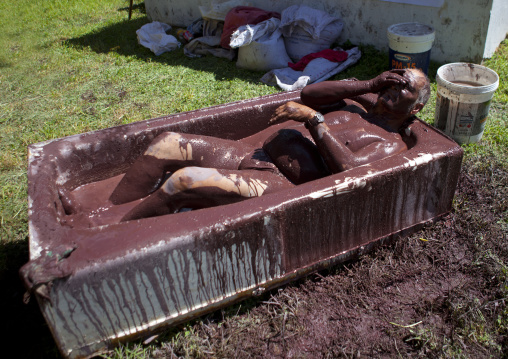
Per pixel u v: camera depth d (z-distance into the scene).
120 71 6.11
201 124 3.18
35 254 2.03
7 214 3.48
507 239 2.89
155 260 2.06
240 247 2.23
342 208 2.43
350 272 2.70
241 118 3.29
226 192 2.46
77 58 6.86
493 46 5.50
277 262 2.39
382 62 5.62
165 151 2.70
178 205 2.47
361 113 3.06
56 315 1.99
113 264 1.99
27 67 6.66
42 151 2.81
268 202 2.26
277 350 2.34
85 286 1.97
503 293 2.52
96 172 3.02
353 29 6.16
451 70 4.13
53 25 8.83
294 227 2.34
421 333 2.33
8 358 2.35
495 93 4.71
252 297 2.59
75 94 5.58
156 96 5.34
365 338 2.38
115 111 5.02
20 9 10.07
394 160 2.53
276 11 6.72
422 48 4.88
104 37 7.78
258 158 2.79
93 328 2.10
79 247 2.05
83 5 10.02
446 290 2.63
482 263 2.72
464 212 3.12
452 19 5.28
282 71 5.48
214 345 2.34
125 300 2.09
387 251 2.80
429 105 4.58
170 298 2.20
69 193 2.77
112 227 2.18
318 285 2.67
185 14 7.93
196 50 6.59
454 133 3.93
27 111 5.23
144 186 2.73
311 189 2.33
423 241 2.90
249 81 5.59
